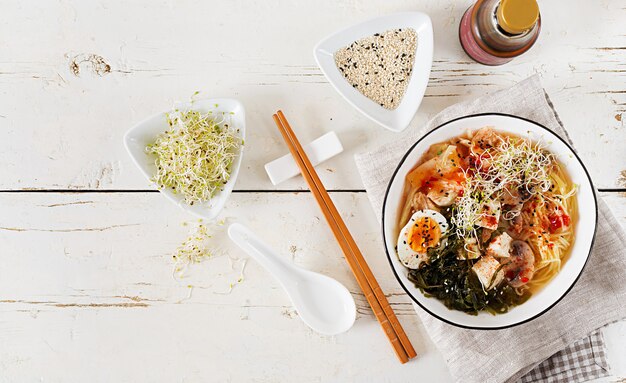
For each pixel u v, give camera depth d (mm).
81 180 581
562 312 540
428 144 499
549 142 503
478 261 503
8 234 581
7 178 582
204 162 543
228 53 581
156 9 582
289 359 572
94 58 583
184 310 575
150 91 581
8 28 585
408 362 567
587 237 500
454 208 503
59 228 581
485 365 539
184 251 575
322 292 567
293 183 575
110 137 582
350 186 575
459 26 575
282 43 581
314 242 575
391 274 571
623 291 536
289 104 580
